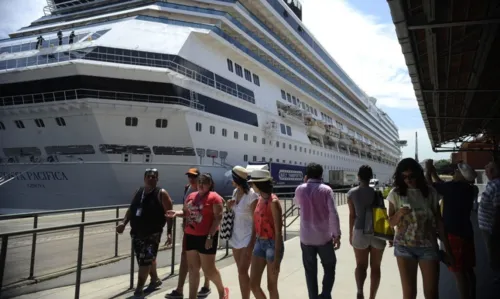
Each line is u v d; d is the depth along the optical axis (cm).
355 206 468
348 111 6034
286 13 3838
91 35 2267
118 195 2009
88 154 2036
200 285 582
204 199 457
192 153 2183
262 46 3278
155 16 2631
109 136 1992
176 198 2144
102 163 1966
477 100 1473
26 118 2086
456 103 1598
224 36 2581
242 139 2777
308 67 4381
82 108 1952
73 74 1927
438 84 1137
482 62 924
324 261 413
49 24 3064
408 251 365
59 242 989
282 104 3647
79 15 3106
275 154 3334
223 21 2770
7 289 566
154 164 2064
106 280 646
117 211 933
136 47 2153
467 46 876
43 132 2083
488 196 514
